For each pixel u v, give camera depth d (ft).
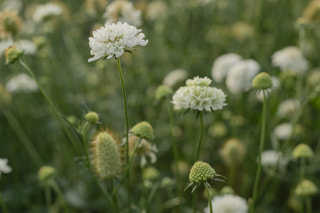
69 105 4.00
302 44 3.43
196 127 3.80
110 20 3.34
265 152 3.35
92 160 2.67
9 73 4.89
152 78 4.51
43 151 3.85
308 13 3.37
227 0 5.16
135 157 2.78
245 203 2.77
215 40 4.95
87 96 4.05
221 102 2.51
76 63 4.28
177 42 5.26
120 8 3.32
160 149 3.66
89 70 4.31
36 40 3.78
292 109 3.53
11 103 3.79
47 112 3.93
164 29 4.94
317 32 4.74
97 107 3.75
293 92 3.78
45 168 3.04
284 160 3.25
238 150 3.15
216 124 3.55
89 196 3.47
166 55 4.80
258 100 3.64
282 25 5.11
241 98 3.54
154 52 5.00
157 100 2.99
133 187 3.33
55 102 4.07
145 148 2.76
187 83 2.56
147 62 4.88
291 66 3.46
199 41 5.15
